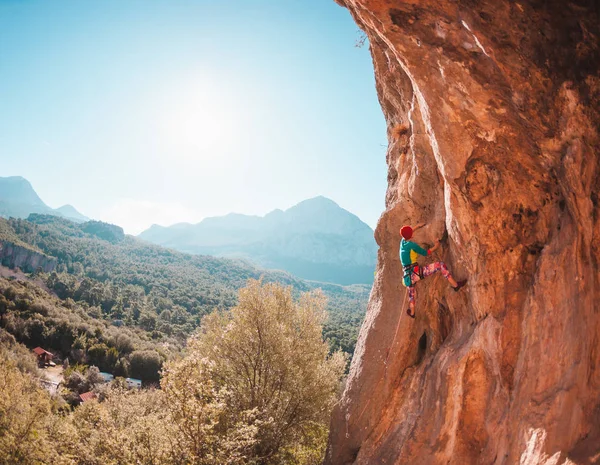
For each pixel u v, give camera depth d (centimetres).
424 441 673
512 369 573
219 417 1195
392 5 501
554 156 492
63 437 1125
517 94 472
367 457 809
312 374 1572
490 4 414
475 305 655
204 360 1140
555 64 416
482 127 550
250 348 1505
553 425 430
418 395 766
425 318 842
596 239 424
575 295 454
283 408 1441
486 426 589
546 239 559
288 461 1398
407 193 914
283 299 1667
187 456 1023
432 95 564
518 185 573
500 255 610
